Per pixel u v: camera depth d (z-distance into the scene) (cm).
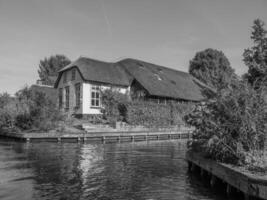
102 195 841
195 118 1107
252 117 905
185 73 5097
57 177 1041
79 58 3356
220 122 970
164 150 1930
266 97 927
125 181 1009
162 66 4672
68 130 2452
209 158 1030
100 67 3372
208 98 1049
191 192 886
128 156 1606
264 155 872
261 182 680
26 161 1348
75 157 1503
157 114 3306
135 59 4256
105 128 2656
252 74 1140
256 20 1165
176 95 3712
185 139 2998
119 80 3362
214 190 909
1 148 1809
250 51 1160
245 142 920
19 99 2780
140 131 2744
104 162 1382
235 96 932
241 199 806
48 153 1623
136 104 3073
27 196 816
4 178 1009
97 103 3145
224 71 1154
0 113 2541
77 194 846
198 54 6169
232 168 824
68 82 3359
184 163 1395
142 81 3459
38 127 2356
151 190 902
